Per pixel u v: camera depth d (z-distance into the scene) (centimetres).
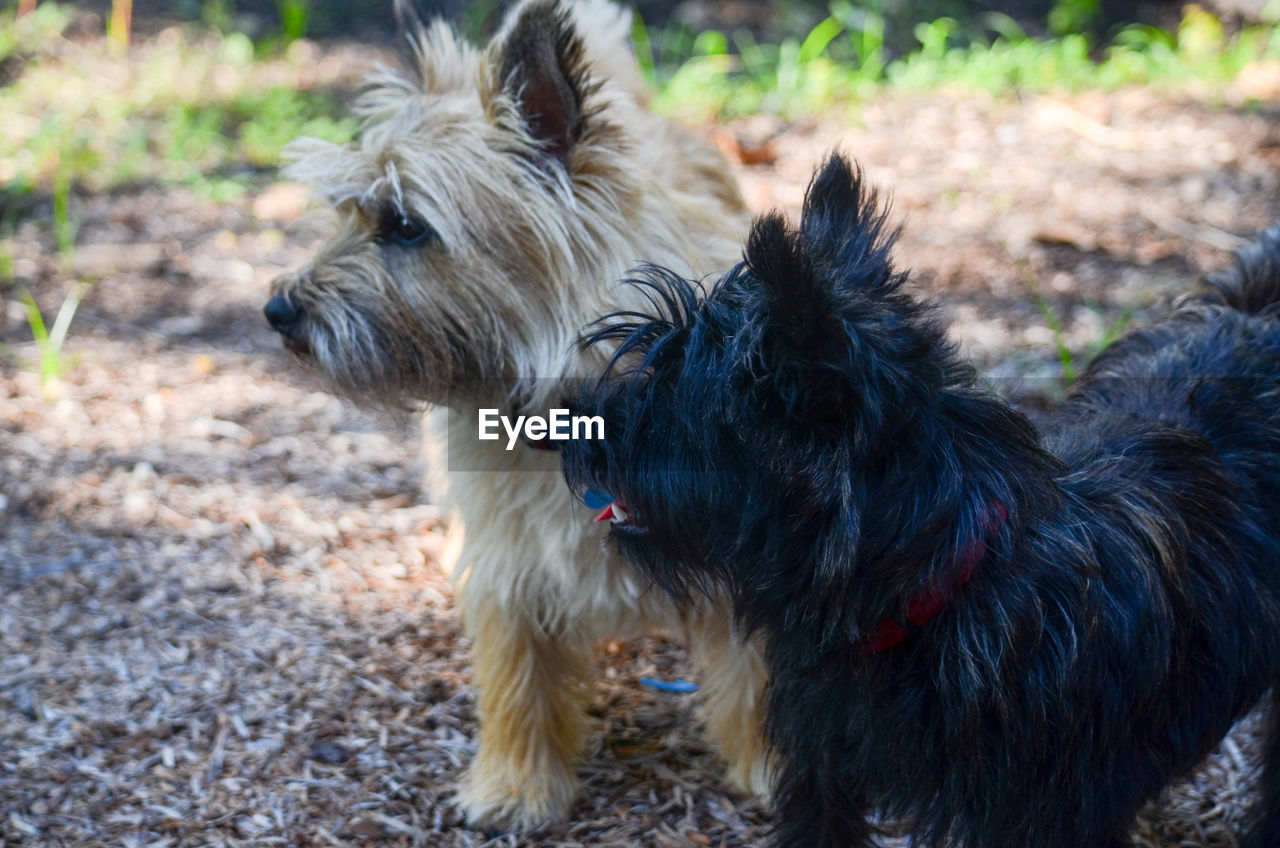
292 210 180
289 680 113
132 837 100
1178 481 86
